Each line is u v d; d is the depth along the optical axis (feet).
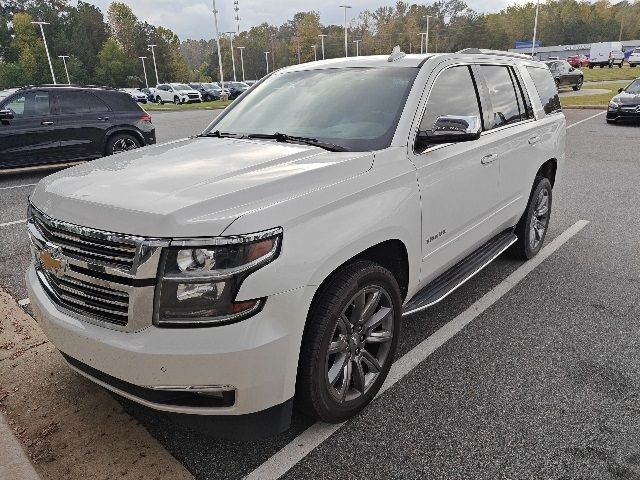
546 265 16.47
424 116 10.66
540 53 293.23
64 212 7.66
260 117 12.02
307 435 8.90
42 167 39.37
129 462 8.21
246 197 7.50
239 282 6.88
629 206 23.36
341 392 8.74
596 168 32.45
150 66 387.14
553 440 8.70
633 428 8.96
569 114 64.28
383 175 9.16
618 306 13.61
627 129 50.65
